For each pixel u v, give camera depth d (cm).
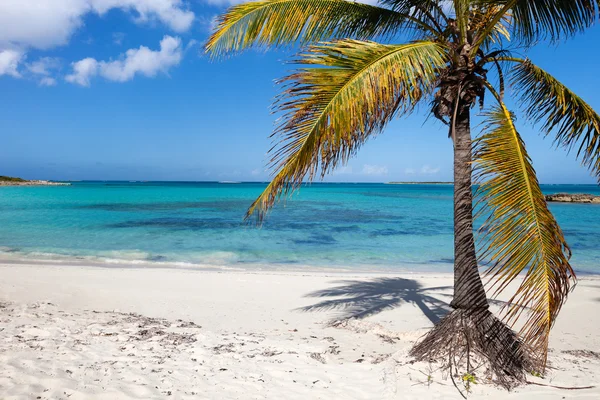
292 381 440
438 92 510
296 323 737
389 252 1712
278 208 4269
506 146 388
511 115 441
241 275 1152
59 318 659
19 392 353
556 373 498
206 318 753
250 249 1725
